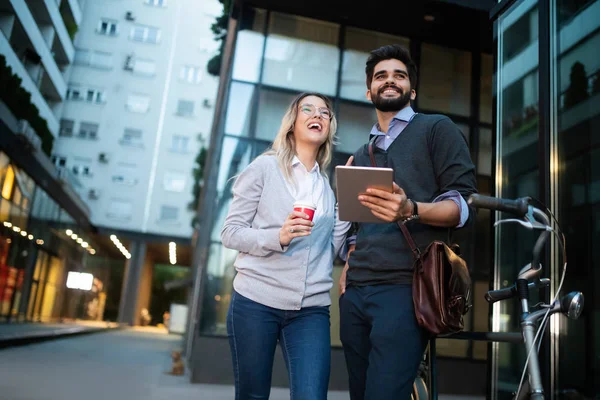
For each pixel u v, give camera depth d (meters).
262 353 1.98
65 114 33.94
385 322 1.82
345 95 8.83
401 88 2.06
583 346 2.70
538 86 2.98
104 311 44.12
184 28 36.16
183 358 13.30
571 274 2.74
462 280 1.73
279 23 8.92
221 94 11.22
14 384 6.11
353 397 2.03
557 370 2.63
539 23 3.04
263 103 8.64
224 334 7.93
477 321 8.63
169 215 34.06
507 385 2.94
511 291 1.69
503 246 3.29
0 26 17.88
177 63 35.69
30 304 21.73
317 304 2.05
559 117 2.94
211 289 8.08
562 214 2.82
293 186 2.15
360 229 2.07
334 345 8.11
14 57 17.42
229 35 10.07
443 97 8.98
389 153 2.03
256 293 2.02
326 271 2.12
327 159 2.37
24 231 19.28
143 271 35.00
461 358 8.42
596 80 3.04
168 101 35.22
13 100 17.00
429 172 1.94
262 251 1.98
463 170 1.85
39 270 22.42
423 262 1.78
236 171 8.43
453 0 7.79
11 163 16.61
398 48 2.12
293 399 1.86
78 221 28.73
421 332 1.83
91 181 33.56
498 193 3.31
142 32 35.81
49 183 21.27
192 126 35.12
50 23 23.45
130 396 5.92
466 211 1.77
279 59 8.81
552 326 2.65
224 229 2.12
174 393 6.43
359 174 1.57
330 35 8.99
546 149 2.87
